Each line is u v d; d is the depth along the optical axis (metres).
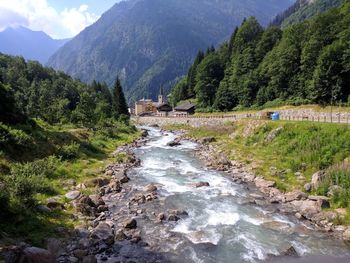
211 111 124.12
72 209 27.31
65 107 91.62
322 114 73.69
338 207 28.39
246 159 48.09
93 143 58.69
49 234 22.12
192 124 103.62
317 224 26.56
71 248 20.95
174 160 52.69
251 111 100.81
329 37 88.81
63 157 44.59
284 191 34.09
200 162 51.06
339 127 42.25
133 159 50.62
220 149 58.66
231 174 42.53
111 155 53.41
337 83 78.00
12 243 19.33
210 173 43.25
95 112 97.94
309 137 44.84
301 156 40.75
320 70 80.12
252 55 123.25
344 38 81.00
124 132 88.56
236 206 30.55
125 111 139.75
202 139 72.50
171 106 184.38
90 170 40.75
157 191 34.78
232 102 119.56
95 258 19.83
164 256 21.08
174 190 35.34
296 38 102.12
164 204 30.69
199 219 27.41
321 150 39.47
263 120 63.47
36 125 54.69
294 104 89.38
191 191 35.00
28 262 17.64
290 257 21.48
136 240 22.88
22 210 23.09
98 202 29.53
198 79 139.00
